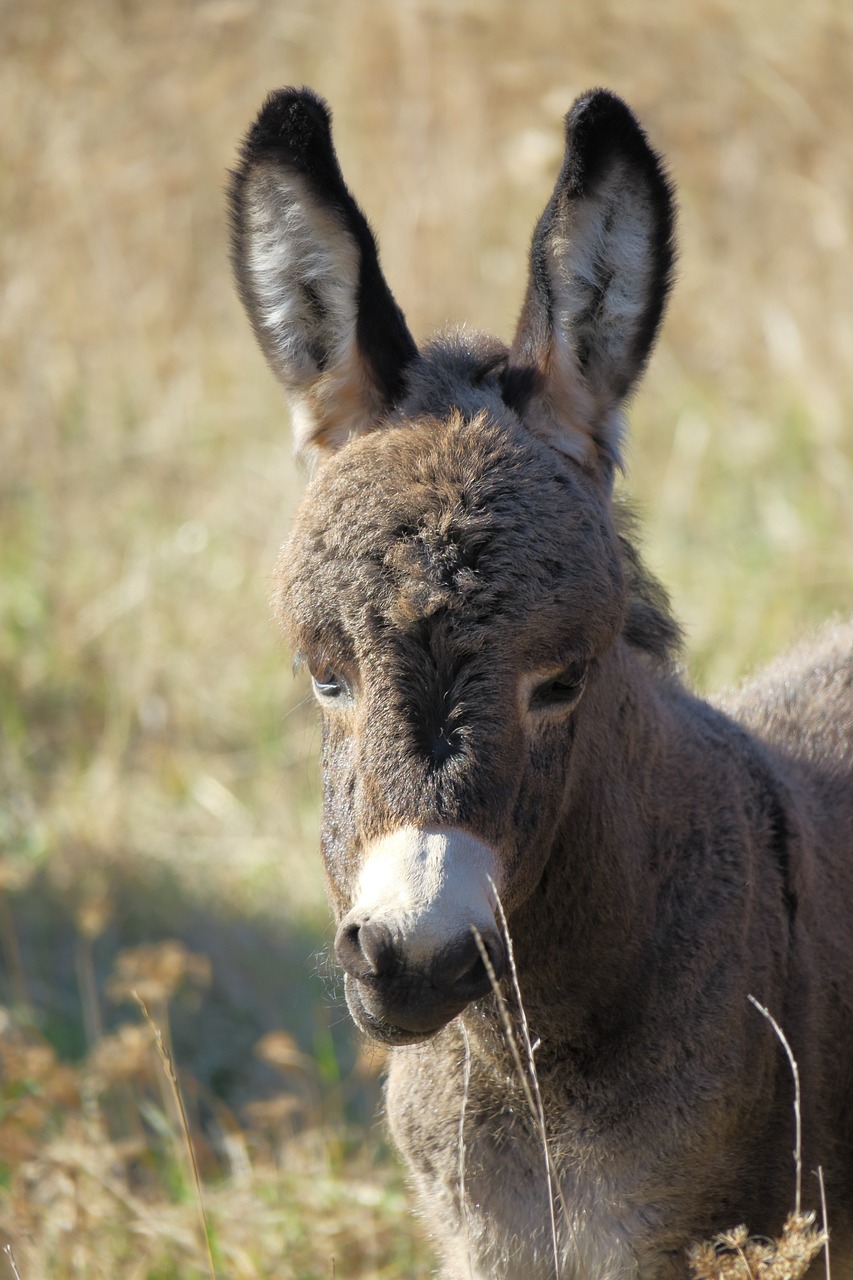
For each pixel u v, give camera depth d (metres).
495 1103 9.48
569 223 9.06
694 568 21.58
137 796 20.30
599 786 8.95
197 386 25.98
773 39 28.03
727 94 27.88
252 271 9.48
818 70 27.73
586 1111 9.24
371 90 29.12
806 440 23.56
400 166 27.62
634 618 10.05
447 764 7.80
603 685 9.00
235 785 20.62
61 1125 13.89
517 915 8.93
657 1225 9.26
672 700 10.38
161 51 30.69
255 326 9.62
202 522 23.78
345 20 30.45
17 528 24.67
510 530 8.15
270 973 17.12
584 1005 9.11
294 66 30.25
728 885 9.48
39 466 25.47
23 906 17.92
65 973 17.11
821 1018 9.81
